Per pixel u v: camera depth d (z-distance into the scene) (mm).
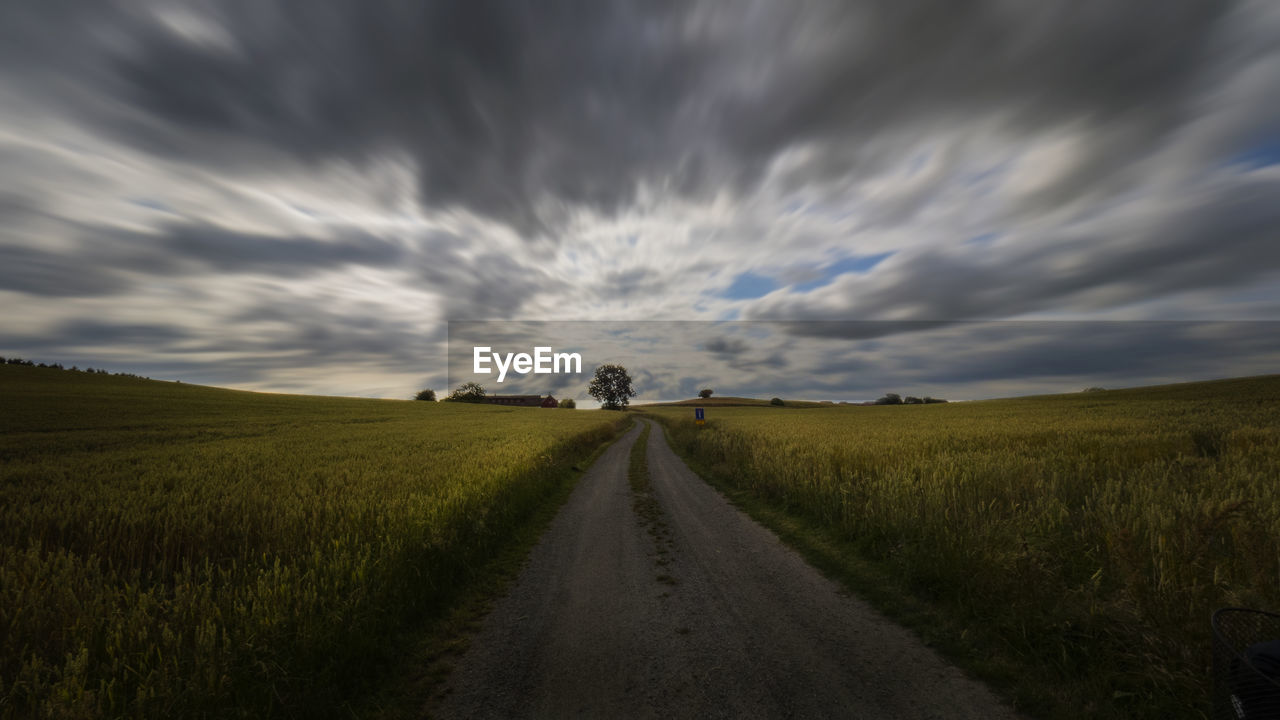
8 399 37844
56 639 3979
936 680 3760
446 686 4020
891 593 5520
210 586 5008
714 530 8922
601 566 7094
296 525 7195
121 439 23344
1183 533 4766
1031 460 10492
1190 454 11625
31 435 24125
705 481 14711
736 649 4402
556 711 3576
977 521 6305
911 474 9344
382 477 11812
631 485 14484
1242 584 4305
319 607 4578
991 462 10492
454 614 5531
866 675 3865
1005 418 33125
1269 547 4375
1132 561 4195
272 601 4422
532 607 5656
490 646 4719
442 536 6754
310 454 17484
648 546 8070
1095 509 6648
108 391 49562
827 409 83125
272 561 6027
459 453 17250
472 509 8367
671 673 4035
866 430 24781
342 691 3930
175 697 3299
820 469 10852
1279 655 2160
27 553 6098
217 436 26156
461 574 6715
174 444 21812
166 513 7984
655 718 3424
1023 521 6270
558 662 4324
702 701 3607
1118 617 4059
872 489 8633
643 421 70438
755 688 3744
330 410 50281
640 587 6168
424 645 4793
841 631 4684
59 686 3256
